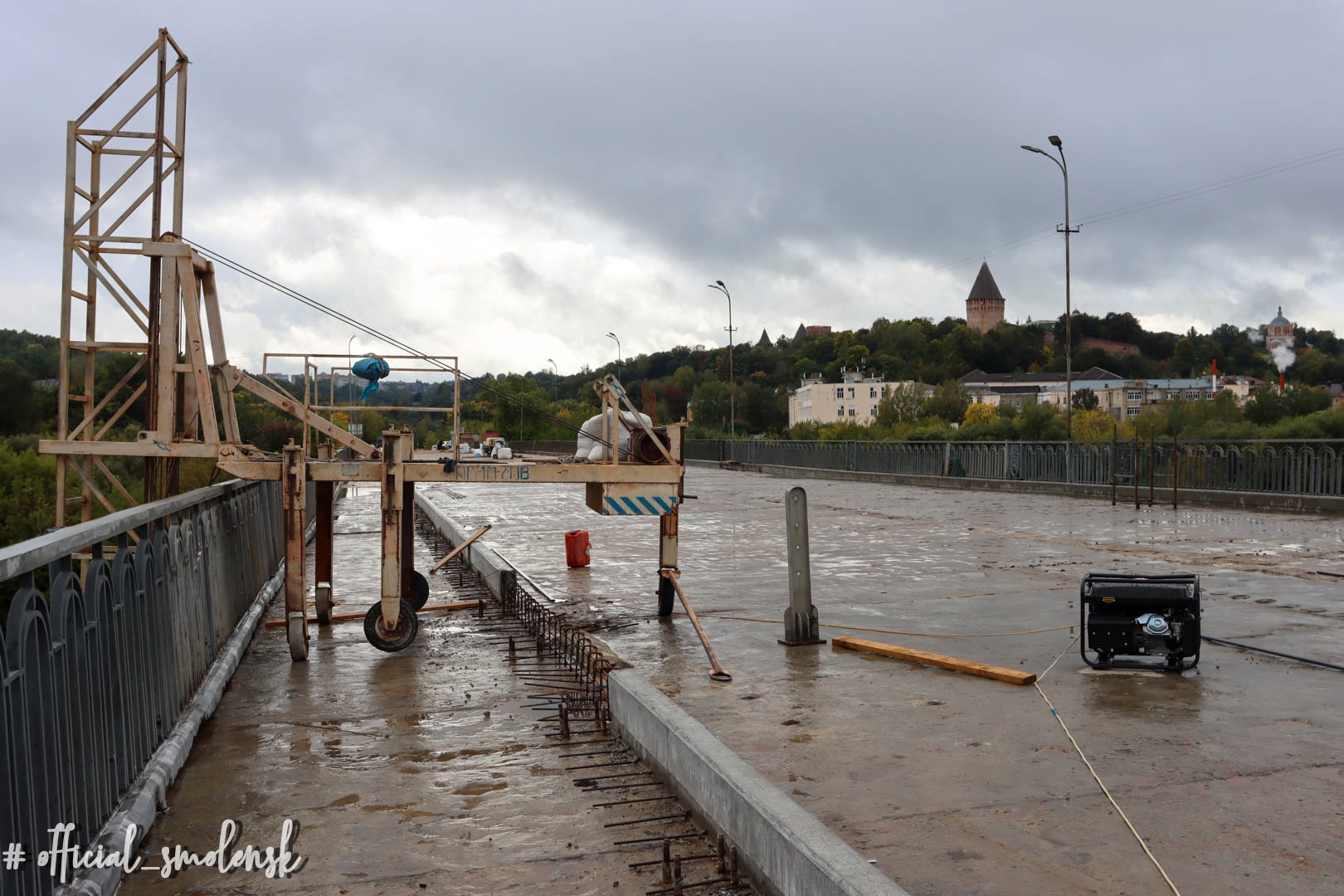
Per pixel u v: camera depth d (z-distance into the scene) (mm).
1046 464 33531
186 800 5414
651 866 4539
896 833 4672
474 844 4801
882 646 8617
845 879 3506
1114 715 6621
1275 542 17047
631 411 10227
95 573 4648
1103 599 7895
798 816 4160
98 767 4551
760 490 36375
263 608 11141
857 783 5359
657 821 5062
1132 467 29750
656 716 5742
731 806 4609
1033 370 179000
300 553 8820
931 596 11852
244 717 7066
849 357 165375
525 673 8344
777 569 14648
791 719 6641
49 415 38094
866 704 7023
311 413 10242
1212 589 11875
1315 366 139000
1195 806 4961
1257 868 4254
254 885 4371
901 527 20953
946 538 18594
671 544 10578
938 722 6531
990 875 4211
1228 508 25078
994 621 10203
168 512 6277
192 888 4355
